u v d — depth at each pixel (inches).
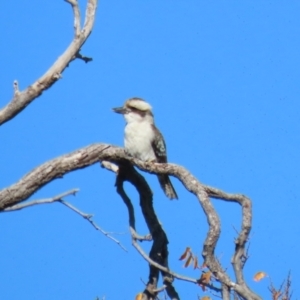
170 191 754.2
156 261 650.2
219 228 583.5
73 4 679.1
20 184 647.8
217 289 571.5
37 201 634.8
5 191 647.1
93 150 669.3
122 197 685.9
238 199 613.0
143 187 678.5
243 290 561.6
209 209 598.9
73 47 677.3
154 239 660.1
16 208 635.5
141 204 679.1
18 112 671.8
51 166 655.1
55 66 674.2
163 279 629.3
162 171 652.1
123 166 680.4
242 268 572.4
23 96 667.4
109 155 673.6
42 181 653.3
